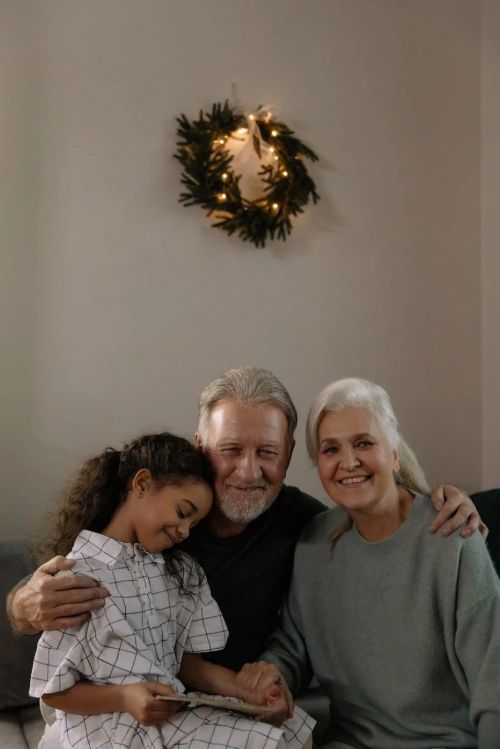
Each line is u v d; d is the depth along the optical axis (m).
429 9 3.30
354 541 1.72
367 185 3.17
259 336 2.97
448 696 1.61
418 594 1.61
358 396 1.68
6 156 2.62
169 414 2.81
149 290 2.80
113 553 1.59
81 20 2.74
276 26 3.04
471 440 3.29
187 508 1.60
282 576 1.84
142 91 2.82
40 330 2.64
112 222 2.76
